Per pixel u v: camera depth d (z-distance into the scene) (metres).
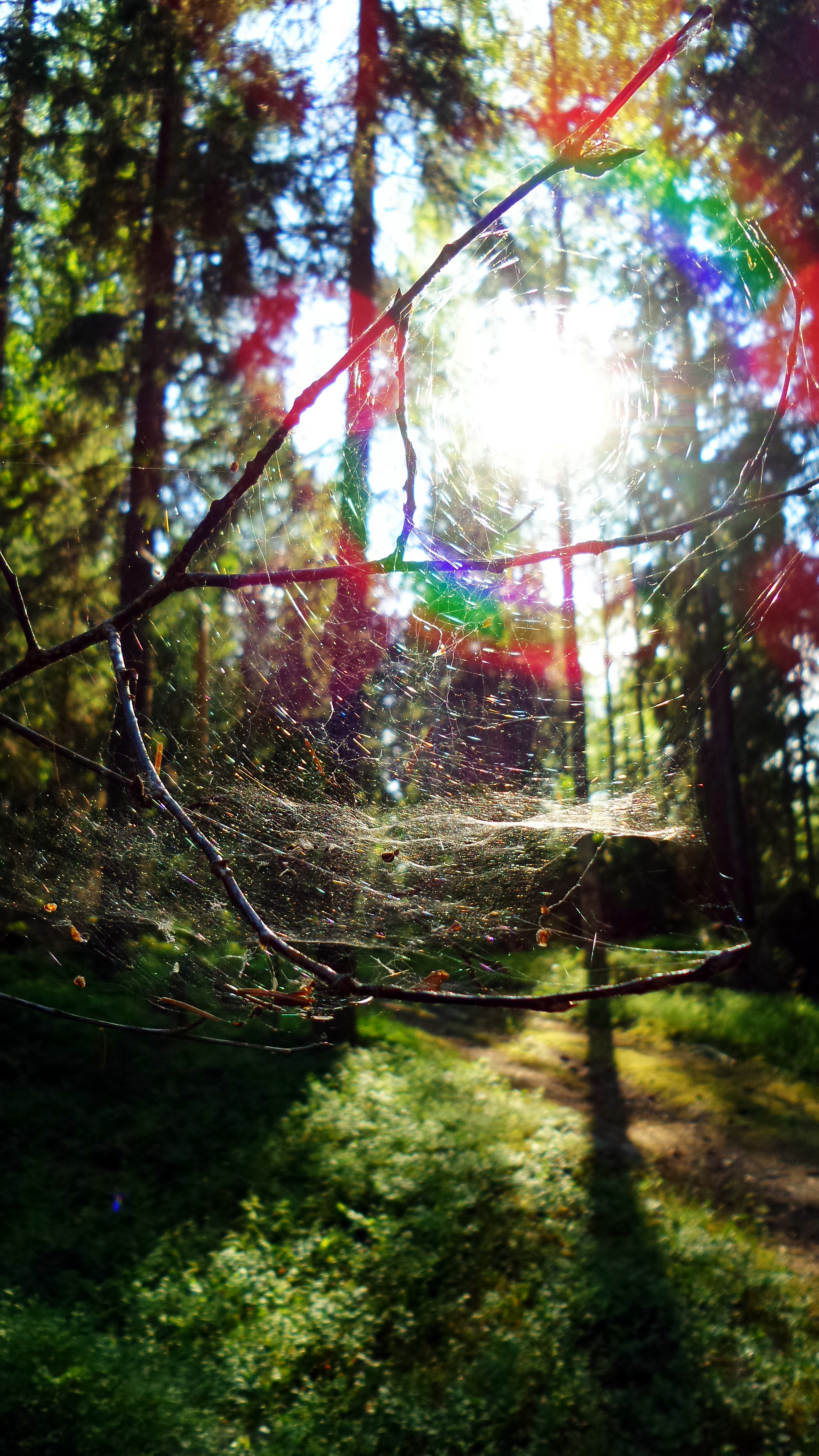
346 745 2.66
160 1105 8.14
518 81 8.90
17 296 12.84
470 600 1.72
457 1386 5.44
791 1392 5.54
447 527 1.42
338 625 2.35
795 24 6.74
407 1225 6.96
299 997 0.96
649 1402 5.42
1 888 3.79
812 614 14.08
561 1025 14.34
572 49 7.53
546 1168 8.14
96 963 9.60
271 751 2.74
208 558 2.85
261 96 9.69
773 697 16.89
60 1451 4.50
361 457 1.93
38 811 4.31
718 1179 8.59
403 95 9.66
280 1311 5.83
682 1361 5.74
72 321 10.70
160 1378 5.05
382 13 9.60
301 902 2.87
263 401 6.59
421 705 2.38
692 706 2.31
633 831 3.04
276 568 2.66
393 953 2.78
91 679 5.00
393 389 1.57
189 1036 1.25
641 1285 6.44
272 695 2.71
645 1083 11.33
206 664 2.82
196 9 9.20
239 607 2.76
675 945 13.81
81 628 8.63
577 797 2.84
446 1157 7.96
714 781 17.02
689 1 6.54
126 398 11.17
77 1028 8.77
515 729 2.49
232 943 2.90
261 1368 5.31
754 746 17.42
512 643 1.88
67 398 11.99
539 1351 5.70
